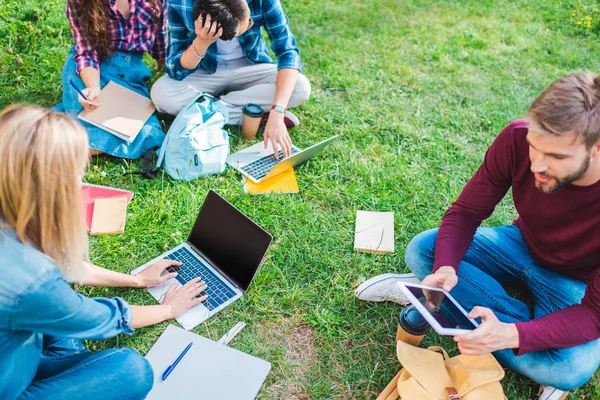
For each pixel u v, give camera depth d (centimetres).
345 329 239
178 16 306
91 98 302
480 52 450
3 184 139
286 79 319
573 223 200
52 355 187
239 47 335
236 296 240
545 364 199
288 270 259
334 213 294
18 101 334
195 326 228
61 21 394
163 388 201
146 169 297
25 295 144
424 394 192
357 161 326
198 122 298
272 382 215
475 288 218
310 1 494
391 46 442
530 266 227
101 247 259
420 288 195
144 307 218
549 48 470
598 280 186
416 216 296
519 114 385
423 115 372
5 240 144
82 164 148
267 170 308
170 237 267
